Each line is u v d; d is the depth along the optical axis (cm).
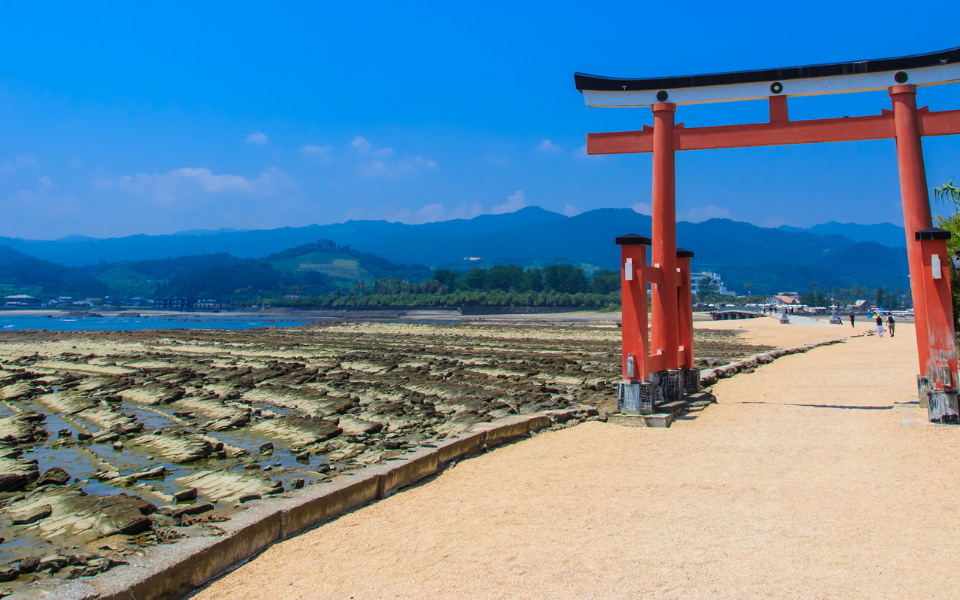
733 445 1068
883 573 559
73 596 517
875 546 618
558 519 736
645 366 1298
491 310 18588
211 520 848
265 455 1330
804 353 3155
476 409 1725
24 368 3017
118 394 2133
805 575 561
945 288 1131
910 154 1238
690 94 1391
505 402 1795
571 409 1527
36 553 774
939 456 922
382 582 586
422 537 701
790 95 1339
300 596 567
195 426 1647
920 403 1244
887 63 1250
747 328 6881
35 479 1152
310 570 626
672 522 708
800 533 659
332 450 1345
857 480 836
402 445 1311
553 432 1271
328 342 4922
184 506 949
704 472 911
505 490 871
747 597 524
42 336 5909
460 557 635
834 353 3003
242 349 4122
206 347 4319
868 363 2358
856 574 559
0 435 1525
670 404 1374
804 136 1326
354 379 2484
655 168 1425
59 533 833
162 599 566
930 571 558
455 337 5878
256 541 682
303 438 1466
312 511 758
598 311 17412
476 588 561
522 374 2570
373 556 652
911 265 1244
